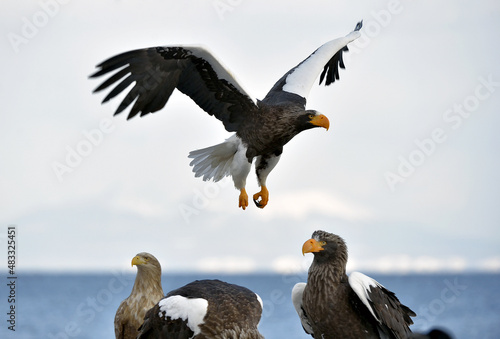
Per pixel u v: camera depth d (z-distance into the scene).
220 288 11.18
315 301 11.56
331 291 11.47
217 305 10.85
